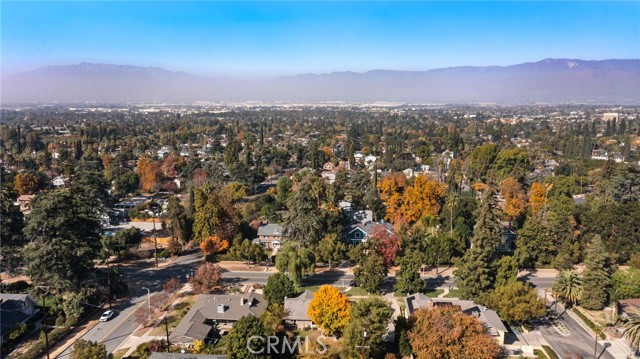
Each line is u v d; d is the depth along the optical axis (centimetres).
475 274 6606
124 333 6047
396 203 10544
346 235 9519
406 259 7250
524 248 8325
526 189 12238
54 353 5562
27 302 6366
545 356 5494
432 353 4916
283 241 9050
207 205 9019
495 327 5694
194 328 5838
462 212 9844
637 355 5509
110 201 11300
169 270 8425
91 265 7144
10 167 16538
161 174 15200
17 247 7794
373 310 5262
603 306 6638
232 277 8044
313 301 5800
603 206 9794
